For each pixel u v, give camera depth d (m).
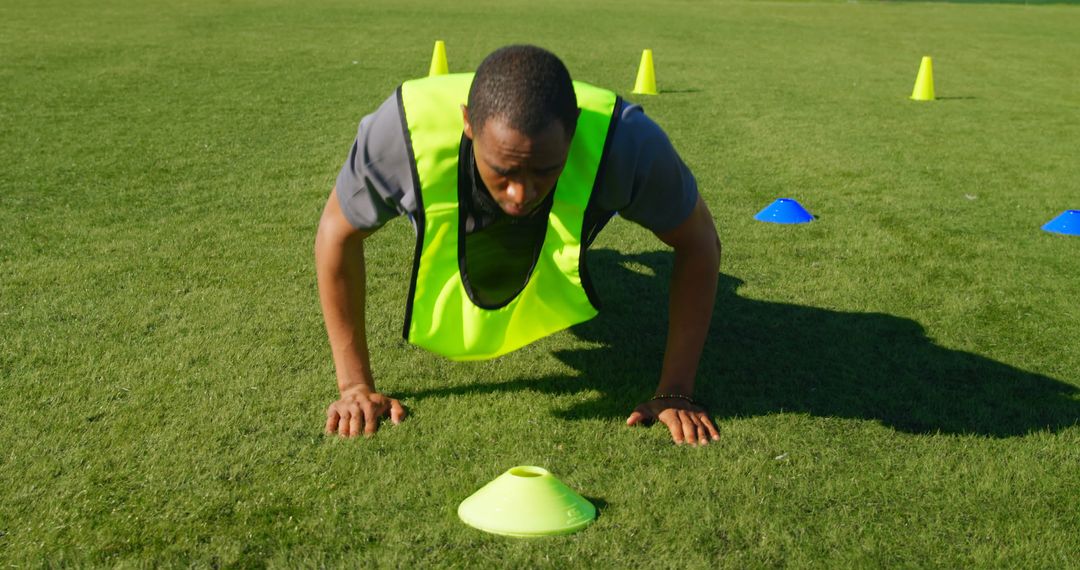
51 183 6.00
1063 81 12.29
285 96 9.44
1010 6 26.16
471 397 3.21
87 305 3.98
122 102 8.85
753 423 3.05
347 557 2.31
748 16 20.92
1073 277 4.68
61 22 15.09
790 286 4.48
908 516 2.54
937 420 3.12
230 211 5.49
